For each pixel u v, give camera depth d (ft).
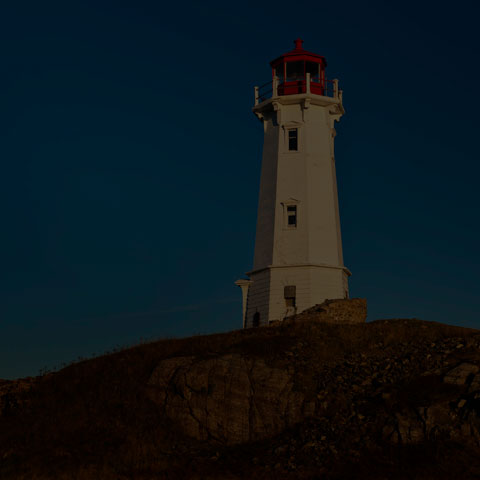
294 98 171.73
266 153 176.04
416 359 104.22
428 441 86.79
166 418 107.04
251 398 104.78
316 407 100.01
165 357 119.65
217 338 124.16
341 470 85.30
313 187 168.14
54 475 90.89
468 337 108.78
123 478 90.02
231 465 92.17
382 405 94.79
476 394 89.30
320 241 164.55
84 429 104.42
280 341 115.34
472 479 78.59
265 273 165.17
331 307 134.21
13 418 111.04
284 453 91.91
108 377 117.08
